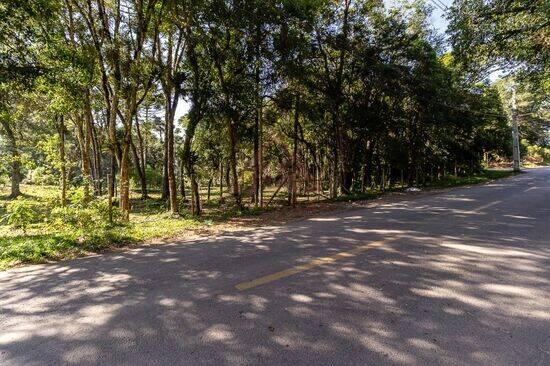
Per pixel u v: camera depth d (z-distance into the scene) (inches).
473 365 97.7
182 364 103.0
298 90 552.1
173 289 165.9
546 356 101.1
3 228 389.1
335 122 648.4
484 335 113.7
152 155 1236.5
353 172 772.0
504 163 1910.7
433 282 159.8
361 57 605.0
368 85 650.8
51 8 317.4
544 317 124.6
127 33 427.2
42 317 140.7
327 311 134.6
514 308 132.2
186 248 255.3
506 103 1407.5
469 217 319.6
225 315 134.7
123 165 438.9
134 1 416.5
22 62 309.7
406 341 111.3
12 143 607.8
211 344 114.0
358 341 112.2
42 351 114.0
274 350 108.7
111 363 105.1
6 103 412.8
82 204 352.8
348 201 562.6
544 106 1302.9
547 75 546.3
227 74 498.9
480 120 991.0
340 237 259.3
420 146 852.0
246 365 101.3
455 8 478.9
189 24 428.5
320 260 199.8
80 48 399.2
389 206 446.9
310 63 576.7
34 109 616.7
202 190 1004.6
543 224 276.7
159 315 137.6
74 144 1012.5
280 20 448.5
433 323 122.4
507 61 518.3
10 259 236.1
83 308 148.3
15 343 120.0
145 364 103.8
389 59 647.8
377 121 663.8
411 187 815.1
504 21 460.8
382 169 803.4
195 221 403.2
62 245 266.7
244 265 199.2
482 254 199.2
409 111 776.9
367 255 205.6
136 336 121.4
